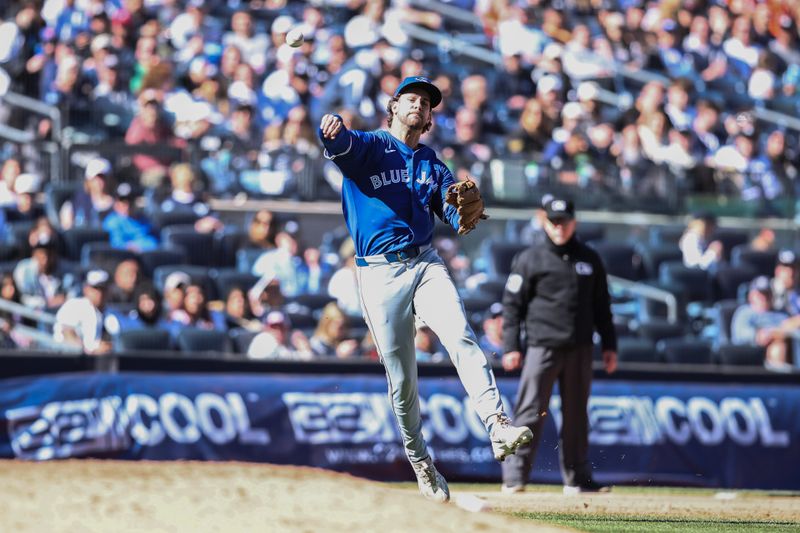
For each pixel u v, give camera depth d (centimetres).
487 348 4547
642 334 5047
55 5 6094
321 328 4488
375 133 2203
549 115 6125
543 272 3403
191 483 1858
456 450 4116
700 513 2748
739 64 7519
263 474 1938
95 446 3831
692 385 4391
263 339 4344
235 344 4356
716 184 6188
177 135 5684
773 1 7944
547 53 6700
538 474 4122
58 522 1633
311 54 6369
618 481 4209
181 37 6444
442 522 1758
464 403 4166
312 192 5609
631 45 7406
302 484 1880
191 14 6500
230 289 4766
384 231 2183
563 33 7131
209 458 3912
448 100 6288
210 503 1753
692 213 6122
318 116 5931
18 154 5356
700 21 7581
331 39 6419
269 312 4603
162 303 4572
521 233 5600
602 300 3497
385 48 6378
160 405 3909
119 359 3934
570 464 3472
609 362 3522
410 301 2188
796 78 7756
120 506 1720
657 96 6519
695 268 5575
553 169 5922
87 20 6138
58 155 5375
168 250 4903
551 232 3403
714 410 4362
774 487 4350
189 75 6153
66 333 4284
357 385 4119
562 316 3394
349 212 2208
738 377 4447
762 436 4384
